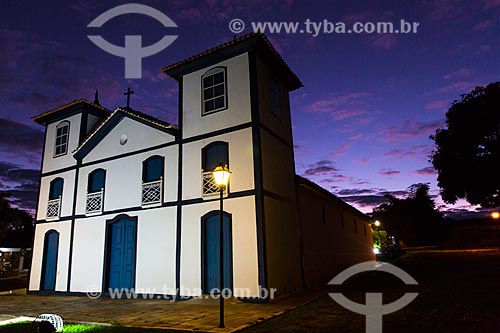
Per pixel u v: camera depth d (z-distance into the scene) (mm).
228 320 7875
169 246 12227
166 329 7172
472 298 8984
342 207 19734
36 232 16438
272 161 12195
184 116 13164
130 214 13469
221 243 7863
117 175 14328
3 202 24000
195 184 12234
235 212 11211
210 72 12953
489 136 21781
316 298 10727
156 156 13445
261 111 12039
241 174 11438
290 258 12133
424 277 14164
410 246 48062
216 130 12305
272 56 12898
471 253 26812
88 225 14602
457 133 22578
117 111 14570
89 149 15539
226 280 10836
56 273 15023
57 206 15844
